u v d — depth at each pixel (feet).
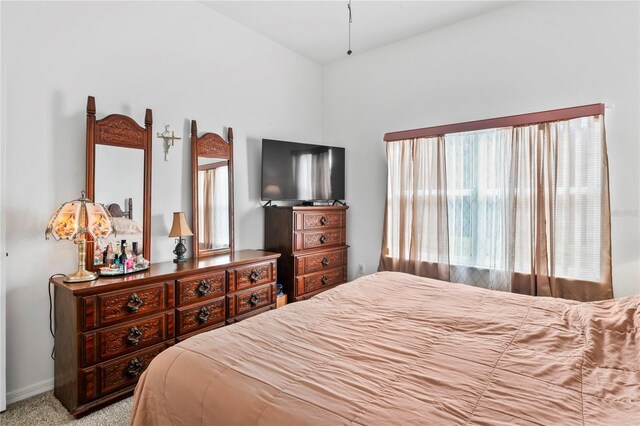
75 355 6.00
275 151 10.98
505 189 9.23
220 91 10.11
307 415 2.85
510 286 9.05
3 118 6.19
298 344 4.24
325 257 11.62
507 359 3.87
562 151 8.43
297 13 9.96
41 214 6.81
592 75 8.20
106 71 7.69
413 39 11.28
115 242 7.68
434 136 10.46
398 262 11.25
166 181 8.80
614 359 3.89
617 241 7.90
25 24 6.56
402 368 3.66
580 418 2.83
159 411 3.73
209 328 8.02
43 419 6.01
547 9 8.82
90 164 7.21
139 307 6.72
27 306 6.68
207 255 9.43
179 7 9.05
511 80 9.39
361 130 12.66
